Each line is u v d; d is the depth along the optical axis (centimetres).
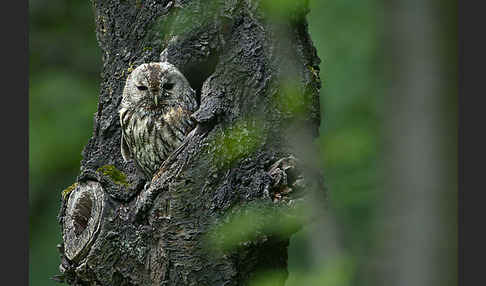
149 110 1222
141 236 1154
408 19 1747
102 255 1170
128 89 1228
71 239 1193
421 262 1700
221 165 1129
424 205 1706
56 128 1692
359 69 1734
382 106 1728
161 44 1216
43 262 1694
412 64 1734
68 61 1781
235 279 1135
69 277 1211
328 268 1288
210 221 1127
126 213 1163
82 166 1236
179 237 1134
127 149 1238
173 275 1143
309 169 1138
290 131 1143
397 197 1720
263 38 1152
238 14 1159
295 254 1783
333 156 1619
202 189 1130
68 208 1203
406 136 1720
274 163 1134
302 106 1147
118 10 1231
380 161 1714
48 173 1698
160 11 1207
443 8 1750
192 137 1140
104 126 1234
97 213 1176
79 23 1797
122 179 1188
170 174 1139
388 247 1719
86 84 1758
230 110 1141
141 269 1159
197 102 1245
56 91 1722
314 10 1753
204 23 1170
